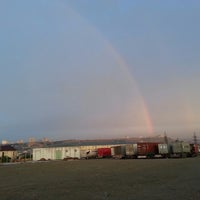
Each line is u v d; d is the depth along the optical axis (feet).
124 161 229.86
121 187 81.51
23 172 154.61
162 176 107.96
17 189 84.28
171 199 61.26
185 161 200.54
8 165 242.37
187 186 79.66
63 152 371.35
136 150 299.79
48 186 89.51
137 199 62.34
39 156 372.58
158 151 290.97
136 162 208.13
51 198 66.85
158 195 66.54
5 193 76.64
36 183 99.40
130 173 124.36
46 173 142.10
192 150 303.07
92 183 93.30
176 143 292.20
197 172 118.42
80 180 103.96
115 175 117.80
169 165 163.63
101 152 345.92
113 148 328.08
